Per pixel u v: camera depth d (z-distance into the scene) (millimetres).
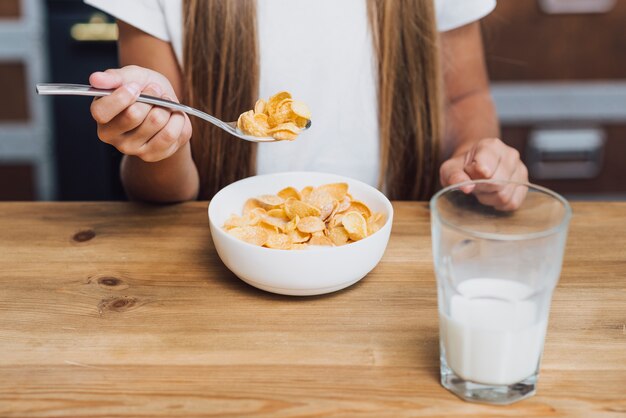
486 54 2176
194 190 1182
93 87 875
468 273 667
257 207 955
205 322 794
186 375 708
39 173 2264
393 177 1369
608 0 2117
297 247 835
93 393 683
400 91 1312
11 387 691
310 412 659
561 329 782
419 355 741
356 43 1311
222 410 661
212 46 1249
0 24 2090
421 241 969
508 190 782
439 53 1318
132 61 1324
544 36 2158
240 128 955
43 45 2115
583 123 2262
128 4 1267
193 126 1288
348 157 1369
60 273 896
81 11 2090
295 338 766
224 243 827
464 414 659
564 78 2211
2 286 866
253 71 1266
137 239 980
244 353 741
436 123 1336
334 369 718
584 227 1005
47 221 1031
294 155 1347
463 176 1008
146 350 746
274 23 1293
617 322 795
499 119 2260
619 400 675
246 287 864
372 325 790
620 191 2348
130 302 832
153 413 657
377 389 690
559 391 688
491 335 649
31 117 2195
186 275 890
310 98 1336
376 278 883
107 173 2248
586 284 866
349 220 857
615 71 2199
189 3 1231
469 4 1347
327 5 1290
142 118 895
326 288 825
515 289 660
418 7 1271
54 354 741
